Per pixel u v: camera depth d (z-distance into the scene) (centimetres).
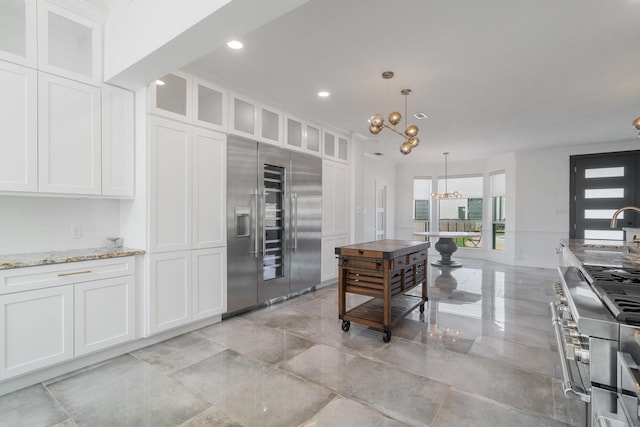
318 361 262
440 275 620
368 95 382
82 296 242
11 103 216
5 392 212
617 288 135
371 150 725
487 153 754
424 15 227
